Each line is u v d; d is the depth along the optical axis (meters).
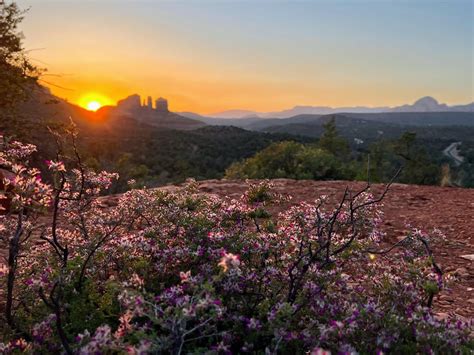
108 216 4.78
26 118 14.97
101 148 31.55
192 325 3.29
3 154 4.13
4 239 3.91
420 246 4.36
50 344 3.19
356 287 3.98
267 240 4.11
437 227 8.23
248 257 4.02
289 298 3.43
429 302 3.60
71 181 4.35
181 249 4.05
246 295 3.72
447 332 2.93
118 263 4.22
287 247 4.05
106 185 4.55
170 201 5.27
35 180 3.62
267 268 3.71
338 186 12.73
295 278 3.52
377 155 42.91
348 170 23.00
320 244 3.69
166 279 4.02
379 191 12.12
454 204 10.52
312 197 10.85
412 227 8.20
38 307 3.64
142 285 3.58
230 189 11.52
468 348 2.88
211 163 94.19
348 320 3.06
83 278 3.85
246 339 3.20
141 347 2.48
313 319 3.27
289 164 23.45
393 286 3.57
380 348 2.93
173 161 86.81
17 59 16.28
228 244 4.19
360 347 2.99
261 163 24.25
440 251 6.82
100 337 2.54
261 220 6.11
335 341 2.99
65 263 3.75
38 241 5.32
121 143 96.19
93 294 3.48
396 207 10.20
